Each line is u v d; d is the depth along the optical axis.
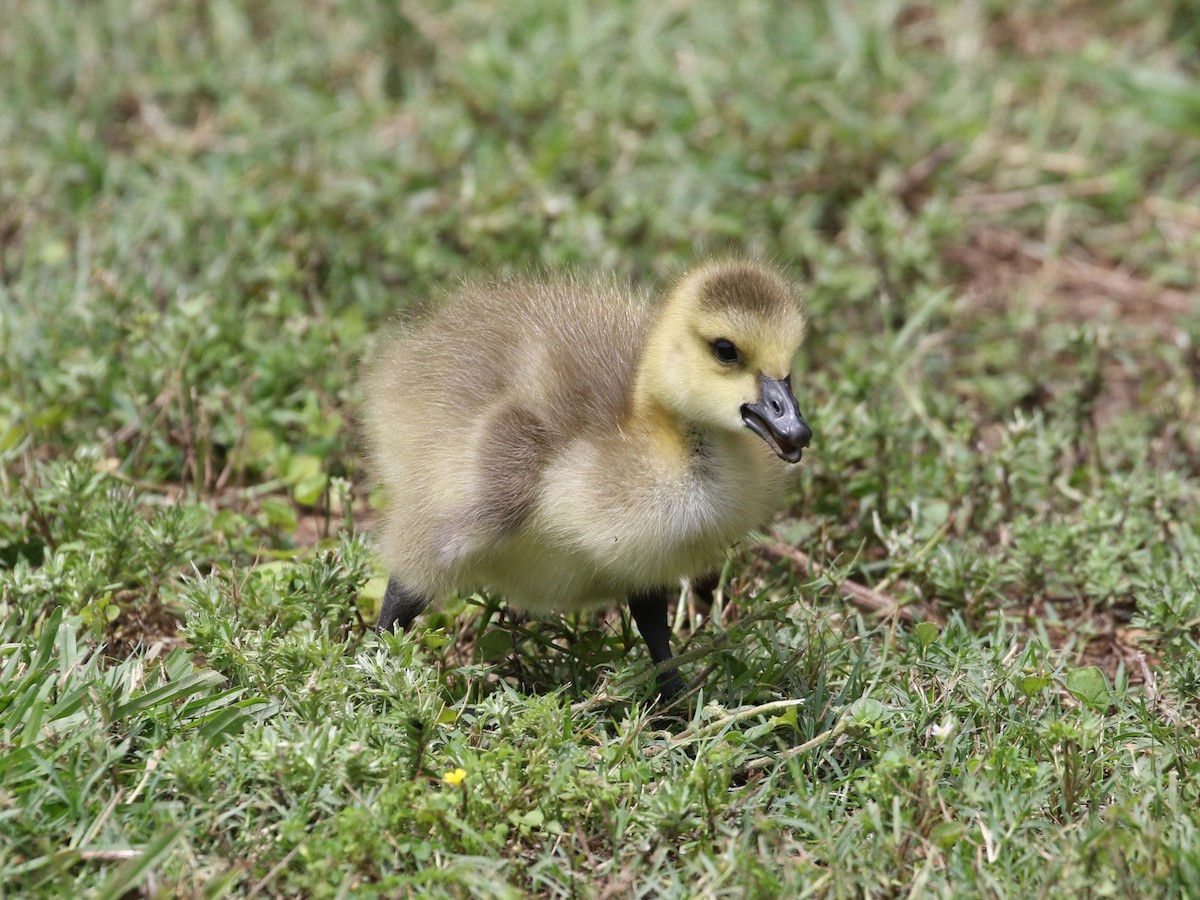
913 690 10.06
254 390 13.36
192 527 11.20
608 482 9.54
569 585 10.10
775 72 18.89
